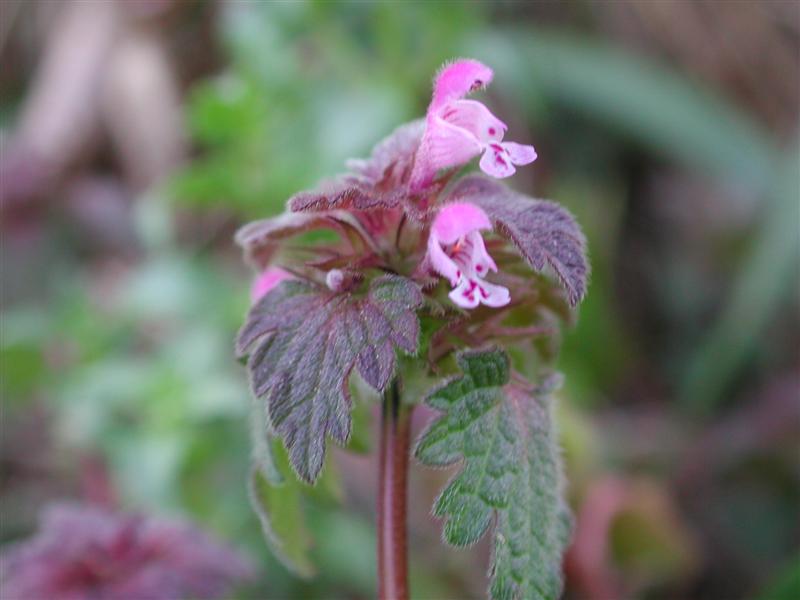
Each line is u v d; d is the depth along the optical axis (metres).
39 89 0.34
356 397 0.10
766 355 0.27
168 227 0.23
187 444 0.20
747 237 0.30
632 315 0.30
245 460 0.21
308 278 0.10
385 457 0.10
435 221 0.09
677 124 0.30
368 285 0.10
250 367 0.09
